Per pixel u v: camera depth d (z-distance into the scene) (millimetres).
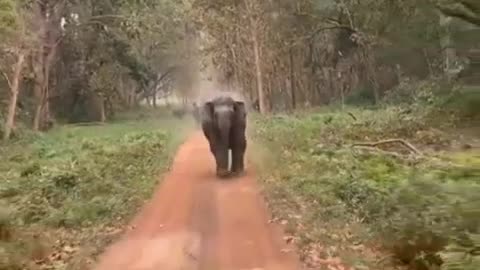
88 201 14922
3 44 33250
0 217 11734
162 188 16719
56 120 56812
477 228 7715
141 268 9438
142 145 28750
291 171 17734
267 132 31047
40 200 15055
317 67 57469
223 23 50250
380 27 30922
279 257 9617
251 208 13461
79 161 22906
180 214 13352
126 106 75750
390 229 9852
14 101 36125
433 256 8469
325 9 43875
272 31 48000
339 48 53406
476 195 7754
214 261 9602
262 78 52406
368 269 8812
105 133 40781
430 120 21469
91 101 62125
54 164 22547
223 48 59625
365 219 11859
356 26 41719
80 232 12445
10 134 36094
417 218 9195
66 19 46188
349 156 19391
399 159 17969
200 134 37375
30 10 38719
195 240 11008
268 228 11547
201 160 22484
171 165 21359
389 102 38438
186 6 48250
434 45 14359
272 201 13883
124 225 12664
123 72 59250
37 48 39969
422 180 11297
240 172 18547
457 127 5773
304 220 11922
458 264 6797
